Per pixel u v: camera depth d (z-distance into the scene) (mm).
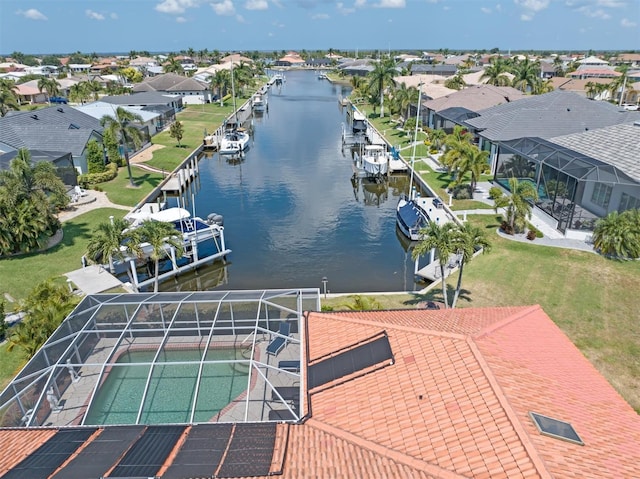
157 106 83875
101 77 142000
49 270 30391
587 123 52938
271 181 57594
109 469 10836
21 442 12828
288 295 21125
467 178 50969
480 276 29297
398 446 11242
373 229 42688
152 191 48625
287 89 156875
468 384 12258
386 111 99938
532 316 17156
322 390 14125
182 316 20078
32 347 19406
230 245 38906
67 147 51250
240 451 11539
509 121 53156
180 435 12695
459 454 10461
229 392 17922
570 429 10898
